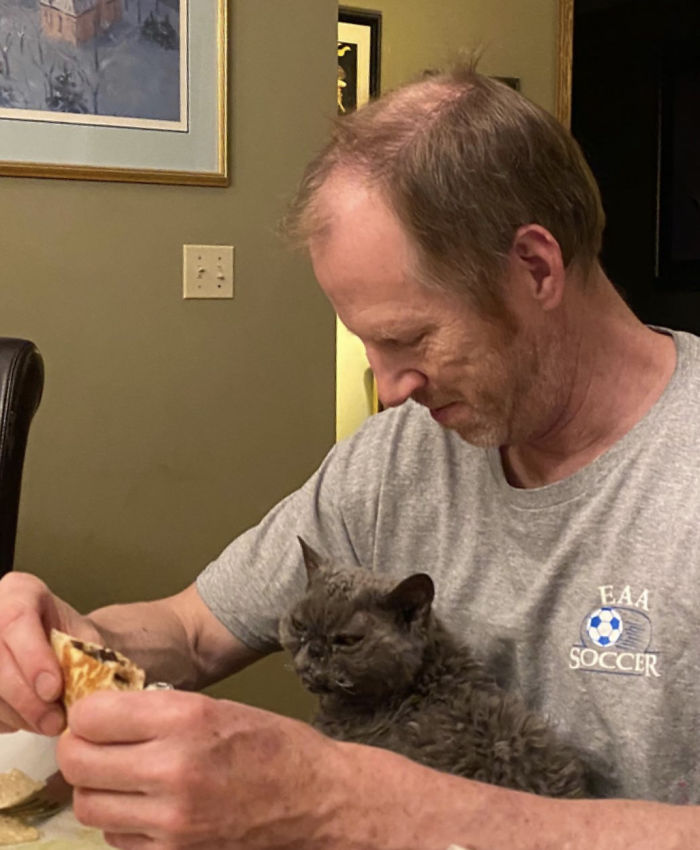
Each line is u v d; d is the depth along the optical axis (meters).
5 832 0.92
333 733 1.09
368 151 0.93
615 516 1.01
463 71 1.02
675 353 1.06
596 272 1.05
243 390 2.30
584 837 0.79
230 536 2.33
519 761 0.97
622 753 0.99
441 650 1.08
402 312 0.94
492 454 1.12
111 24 2.06
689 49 2.96
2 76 1.98
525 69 3.07
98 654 0.85
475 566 1.12
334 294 0.96
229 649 1.30
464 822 0.78
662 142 3.05
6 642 0.89
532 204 0.95
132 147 2.12
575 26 3.11
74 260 2.10
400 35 3.02
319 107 2.32
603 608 1.00
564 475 1.07
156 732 0.73
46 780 1.00
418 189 0.91
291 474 2.38
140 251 2.16
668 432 1.01
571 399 1.04
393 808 0.78
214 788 0.73
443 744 0.99
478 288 0.93
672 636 0.96
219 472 2.30
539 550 1.06
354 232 0.92
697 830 0.80
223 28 2.17
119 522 2.21
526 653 1.06
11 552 1.55
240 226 2.26
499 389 0.99
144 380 2.20
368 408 3.33
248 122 2.24
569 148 1.00
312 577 1.17
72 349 2.12
